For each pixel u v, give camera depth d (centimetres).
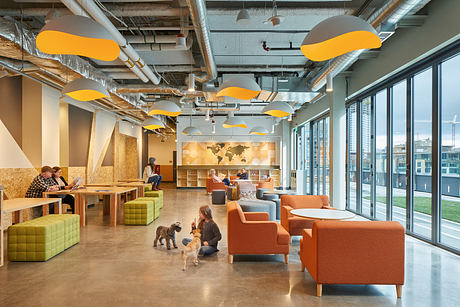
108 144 1336
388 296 339
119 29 652
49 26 303
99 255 490
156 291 349
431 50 509
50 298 330
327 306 313
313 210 509
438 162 534
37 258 456
